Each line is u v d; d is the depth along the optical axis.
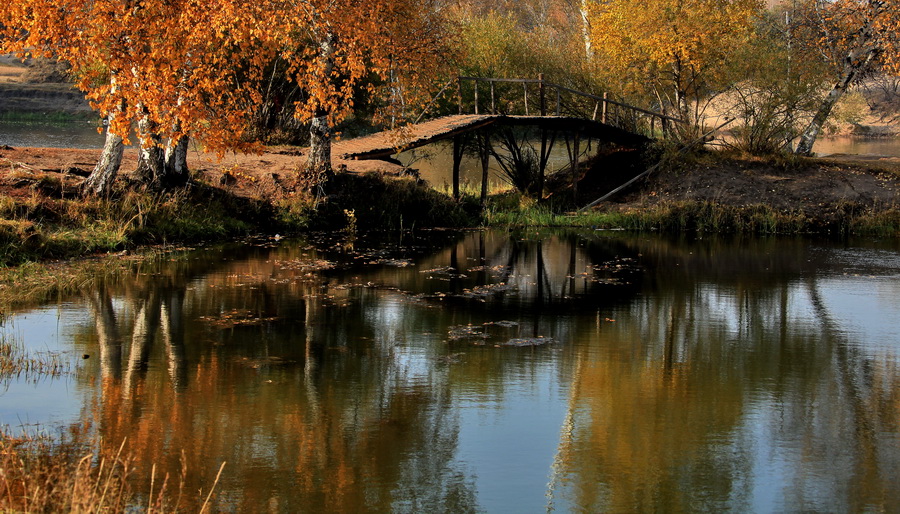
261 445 7.12
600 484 6.59
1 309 11.27
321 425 7.62
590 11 30.14
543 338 10.91
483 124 21.70
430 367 9.49
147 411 7.78
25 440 6.95
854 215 22.56
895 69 24.55
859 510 6.22
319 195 20.02
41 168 17.06
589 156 28.30
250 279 13.95
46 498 5.54
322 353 9.86
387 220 20.69
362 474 6.64
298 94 27.14
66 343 9.87
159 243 16.59
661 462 7.04
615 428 7.78
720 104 28.41
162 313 11.44
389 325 11.30
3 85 49.62
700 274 15.87
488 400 8.45
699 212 22.62
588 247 19.19
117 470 6.46
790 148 27.11
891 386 9.18
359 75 15.95
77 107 49.38
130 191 16.89
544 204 24.31
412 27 18.45
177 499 6.07
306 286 13.60
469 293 13.56
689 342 10.92
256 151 14.42
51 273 13.46
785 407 8.46
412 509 6.07
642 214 22.73
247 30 12.91
